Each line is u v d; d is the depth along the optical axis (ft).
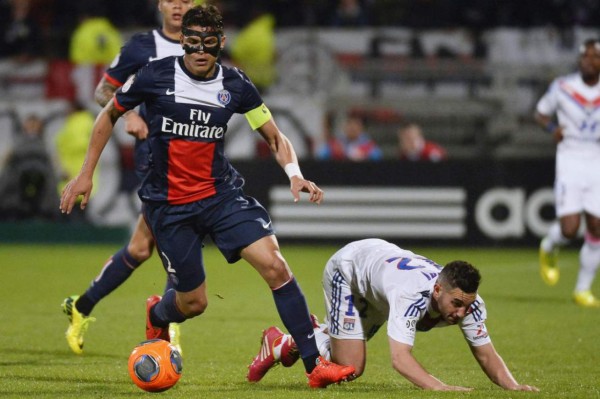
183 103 60.75
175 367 58.70
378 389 61.31
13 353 79.36
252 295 121.60
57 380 65.46
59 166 192.95
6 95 198.49
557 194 119.24
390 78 202.69
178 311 67.00
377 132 201.36
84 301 79.05
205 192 62.44
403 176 181.16
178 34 79.82
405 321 56.75
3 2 213.46
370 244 63.82
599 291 129.18
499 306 111.75
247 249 61.67
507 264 157.07
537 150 201.98
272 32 203.72
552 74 201.05
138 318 101.40
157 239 64.18
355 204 181.88
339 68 202.28
